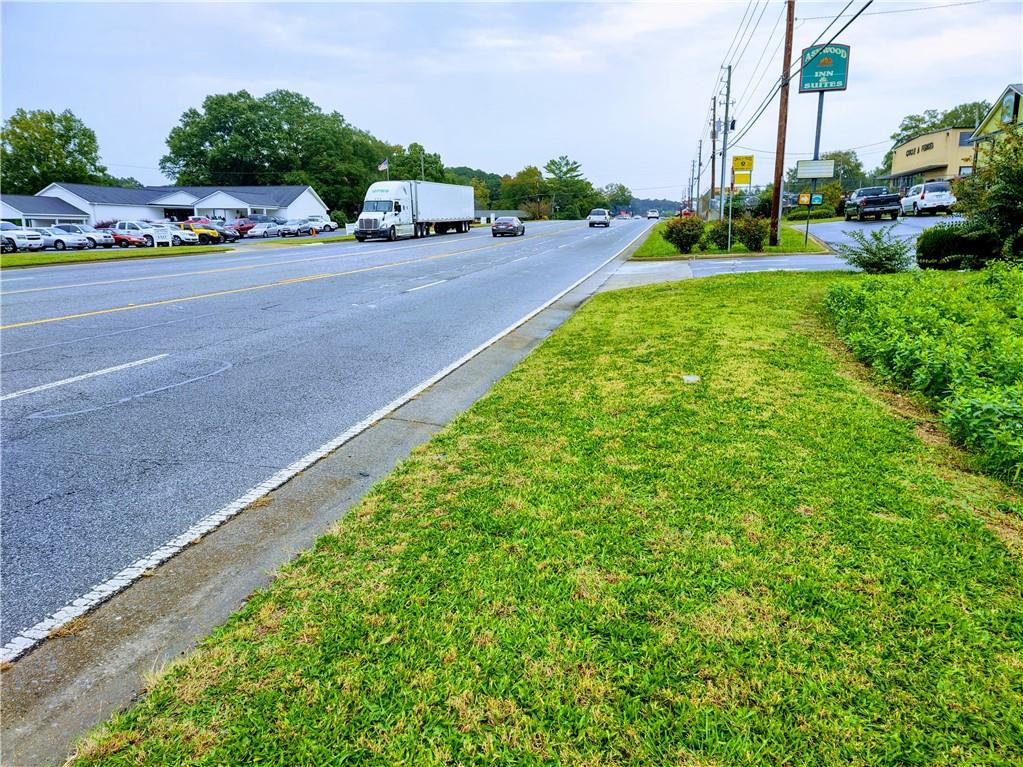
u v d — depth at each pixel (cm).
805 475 358
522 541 298
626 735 193
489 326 977
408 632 239
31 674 233
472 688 212
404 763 186
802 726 194
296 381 641
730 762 183
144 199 6288
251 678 220
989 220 1248
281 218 6462
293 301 1206
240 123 8075
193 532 335
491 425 463
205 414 534
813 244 2228
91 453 448
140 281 1549
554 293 1401
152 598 278
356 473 414
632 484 353
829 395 506
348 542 305
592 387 554
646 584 263
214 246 3644
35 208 5428
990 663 216
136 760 189
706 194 8512
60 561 309
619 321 901
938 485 344
